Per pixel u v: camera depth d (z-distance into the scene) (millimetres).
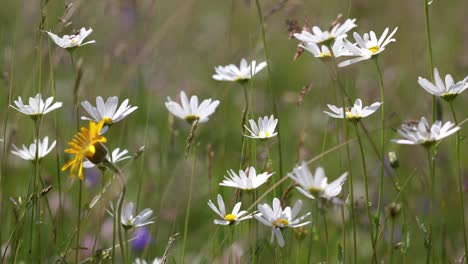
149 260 4758
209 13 11008
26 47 7047
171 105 4141
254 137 3756
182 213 5965
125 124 5883
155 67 7570
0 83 6203
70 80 7754
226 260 4656
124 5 7676
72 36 3873
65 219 5375
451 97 3426
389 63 8359
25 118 5734
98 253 3881
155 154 6656
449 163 6402
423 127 3188
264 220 3365
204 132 6707
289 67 8992
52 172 6203
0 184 4184
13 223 4770
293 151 6641
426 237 3574
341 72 6199
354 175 6336
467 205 5895
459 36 9172
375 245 3549
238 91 8633
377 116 7055
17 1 8242
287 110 7836
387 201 5688
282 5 5336
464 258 3781
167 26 7660
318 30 3471
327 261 3693
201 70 9109
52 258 4406
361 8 7988
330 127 6234
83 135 3236
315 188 3064
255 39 8211
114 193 4012
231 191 5723
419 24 9258
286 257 4023
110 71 6965
